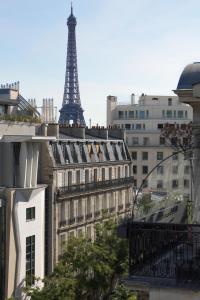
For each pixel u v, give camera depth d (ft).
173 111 520.83
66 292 134.72
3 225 179.73
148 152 478.18
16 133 191.72
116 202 288.30
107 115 538.06
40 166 224.12
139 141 483.10
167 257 49.78
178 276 47.21
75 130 263.90
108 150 285.43
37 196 197.36
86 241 154.81
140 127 508.12
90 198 258.57
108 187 276.82
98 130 289.74
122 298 151.84
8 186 185.26
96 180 268.41
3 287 179.63
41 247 200.75
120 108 535.60
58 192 227.20
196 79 60.44
